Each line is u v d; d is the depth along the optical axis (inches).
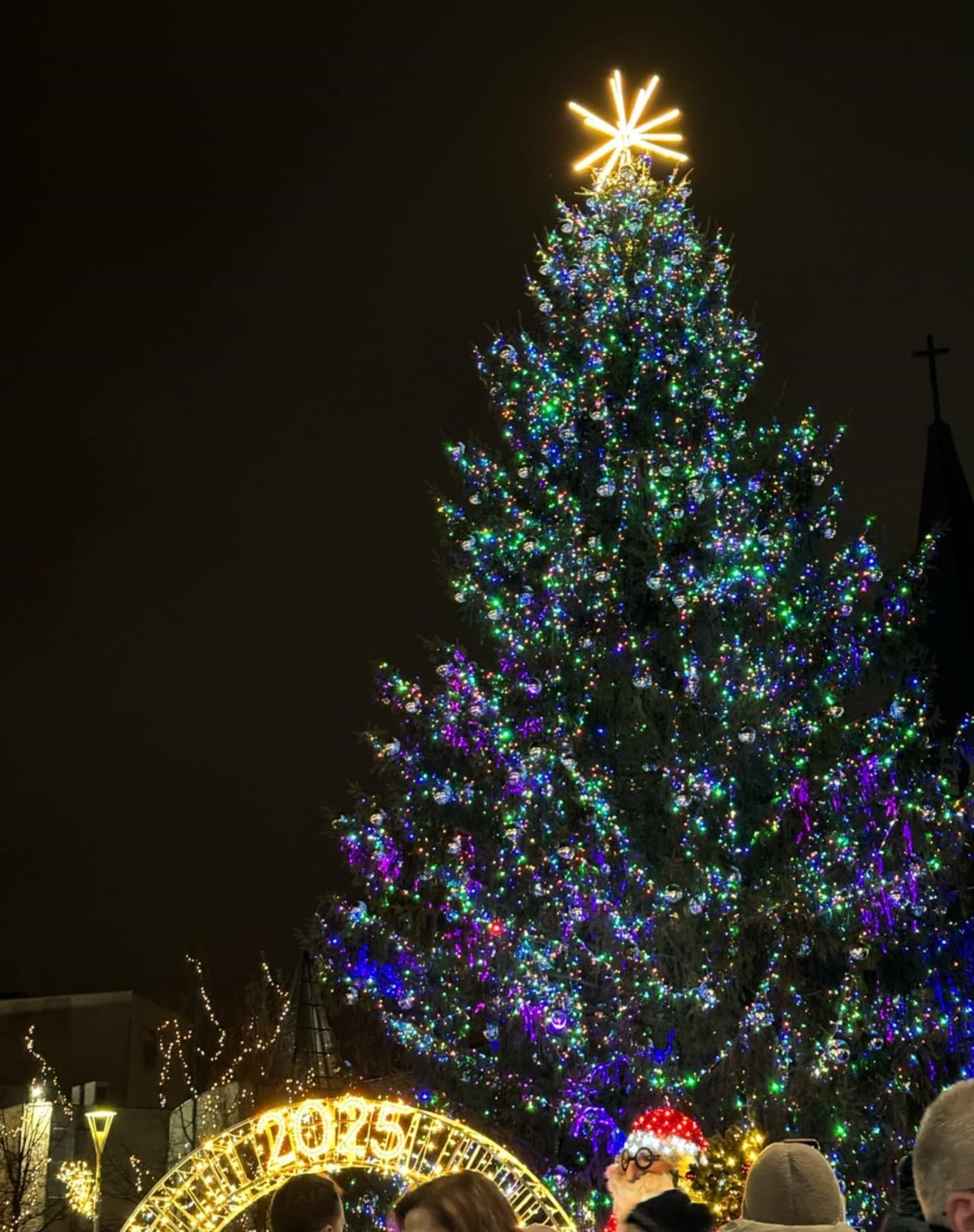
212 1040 1502.2
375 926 707.4
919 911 657.6
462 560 770.2
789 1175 175.6
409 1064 714.2
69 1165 1341.0
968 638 986.7
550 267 799.7
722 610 714.2
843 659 717.9
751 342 783.7
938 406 1103.6
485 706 703.1
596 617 719.1
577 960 674.2
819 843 684.7
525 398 786.2
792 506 760.3
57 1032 1567.4
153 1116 1455.5
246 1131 316.2
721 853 676.7
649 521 704.4
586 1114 649.6
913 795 677.3
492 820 728.3
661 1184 259.3
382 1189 639.8
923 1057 647.8
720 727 679.1
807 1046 647.1
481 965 686.5
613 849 687.7
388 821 725.3
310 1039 1376.7
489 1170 318.3
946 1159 102.5
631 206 797.2
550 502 743.7
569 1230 314.8
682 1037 637.3
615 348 758.5
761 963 671.1
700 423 757.9
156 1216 309.9
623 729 705.6
